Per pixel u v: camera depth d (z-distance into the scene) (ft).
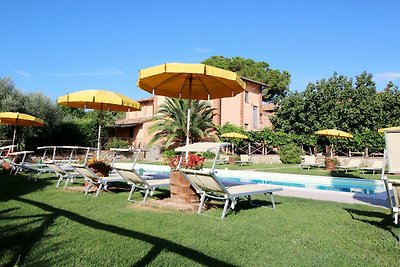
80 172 24.70
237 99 102.83
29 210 17.79
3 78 73.82
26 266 9.69
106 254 10.87
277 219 16.76
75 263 10.03
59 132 86.28
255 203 22.34
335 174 51.29
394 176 47.60
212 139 87.20
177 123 82.69
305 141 82.79
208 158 79.05
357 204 22.34
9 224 14.64
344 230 14.61
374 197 26.58
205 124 84.12
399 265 10.28
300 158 76.59
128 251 11.19
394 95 78.23
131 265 9.93
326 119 81.56
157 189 28.09
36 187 27.58
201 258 10.60
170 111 83.82
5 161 40.52
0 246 11.53
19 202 20.20
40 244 11.82
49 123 78.43
